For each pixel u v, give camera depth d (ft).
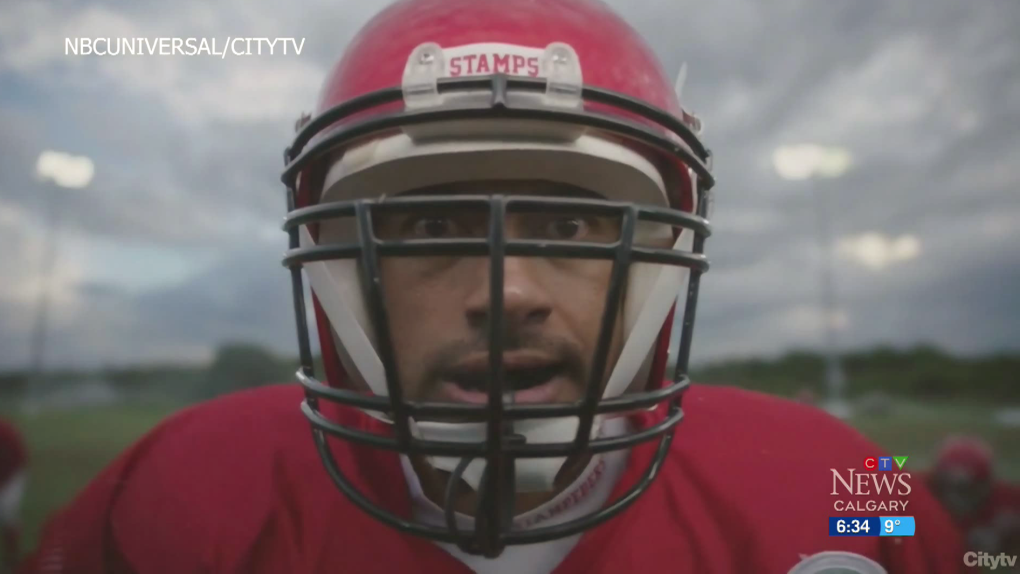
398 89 1.64
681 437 2.11
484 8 1.83
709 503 1.95
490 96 1.59
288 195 1.97
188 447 2.05
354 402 1.59
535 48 1.73
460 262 1.69
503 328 1.50
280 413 2.21
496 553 1.56
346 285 1.85
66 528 1.99
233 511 1.88
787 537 1.88
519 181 1.74
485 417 1.48
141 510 1.91
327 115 1.77
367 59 1.88
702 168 1.86
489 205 1.46
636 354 1.83
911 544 1.93
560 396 1.71
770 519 1.90
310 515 1.90
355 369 2.00
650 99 1.90
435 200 1.49
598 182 1.78
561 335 1.70
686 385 1.77
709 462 2.02
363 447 1.99
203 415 2.20
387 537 1.83
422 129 1.62
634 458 1.98
